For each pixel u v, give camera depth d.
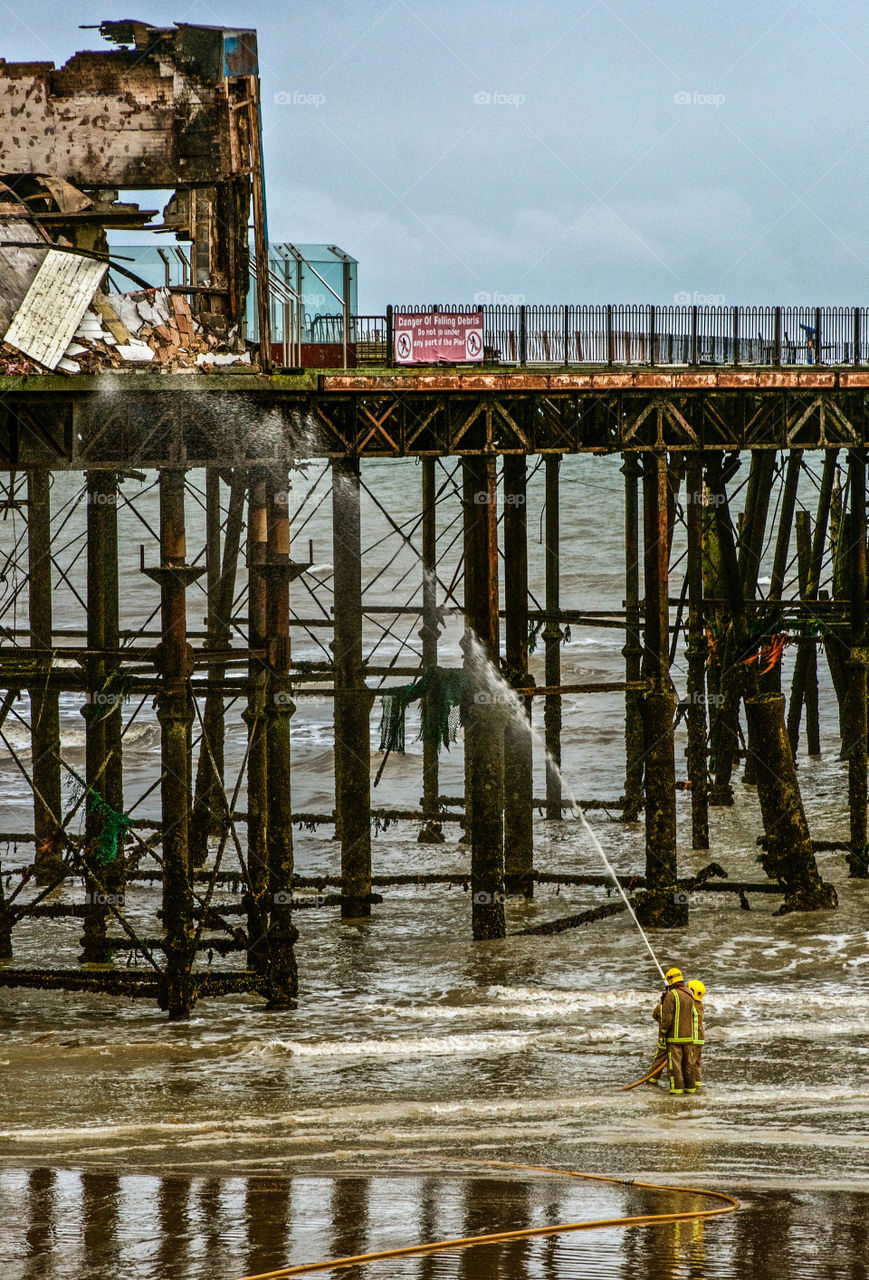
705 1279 24.70
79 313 53.03
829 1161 36.94
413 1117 43.53
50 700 80.38
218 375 54.62
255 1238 28.08
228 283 56.03
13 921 62.44
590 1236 28.16
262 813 57.94
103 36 56.81
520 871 76.75
